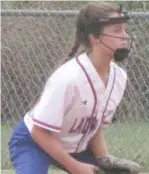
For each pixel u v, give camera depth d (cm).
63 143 883
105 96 855
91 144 933
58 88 818
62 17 1427
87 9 850
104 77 855
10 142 903
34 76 1525
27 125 882
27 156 878
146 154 1438
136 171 911
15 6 2053
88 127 877
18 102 1570
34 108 860
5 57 1584
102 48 840
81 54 853
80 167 854
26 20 1578
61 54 1498
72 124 859
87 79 830
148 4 1866
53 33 1521
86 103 838
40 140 840
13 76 1571
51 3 2034
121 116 1484
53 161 890
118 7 846
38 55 1523
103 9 839
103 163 917
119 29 838
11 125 1573
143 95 1455
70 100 827
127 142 1467
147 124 1470
